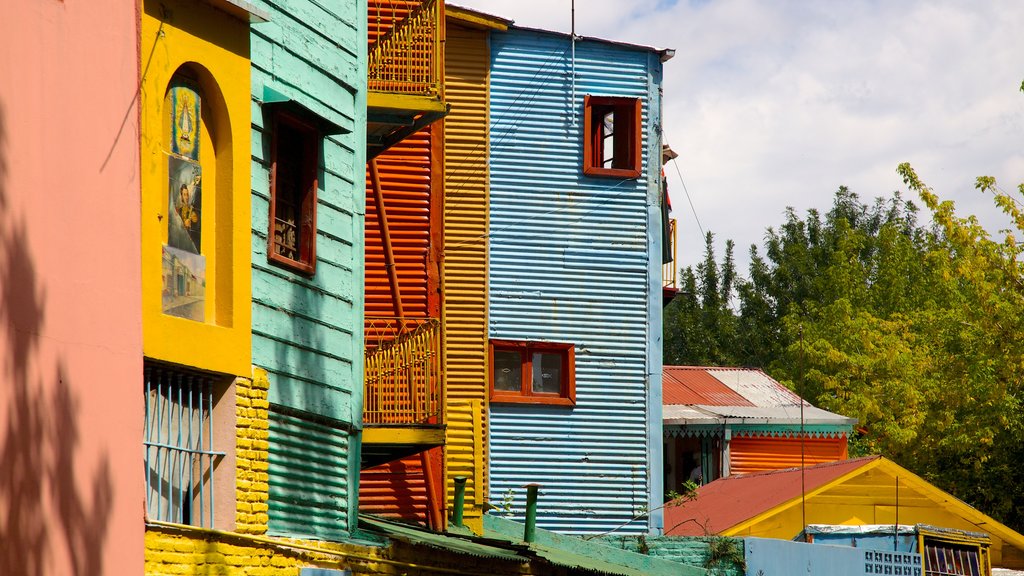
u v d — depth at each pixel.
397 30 28.52
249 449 20.55
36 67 16.45
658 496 38.22
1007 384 53.84
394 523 27.36
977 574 36.28
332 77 24.02
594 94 39.03
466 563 25.03
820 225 89.31
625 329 38.56
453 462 30.12
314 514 22.64
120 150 17.86
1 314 15.55
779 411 53.16
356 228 24.48
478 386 36.88
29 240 16.12
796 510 39.91
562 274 38.25
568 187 38.56
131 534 17.47
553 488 37.66
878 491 41.06
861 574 33.84
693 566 31.44
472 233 37.62
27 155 16.20
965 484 57.09
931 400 59.53
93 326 17.11
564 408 38.03
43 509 16.03
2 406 15.48
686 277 88.31
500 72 38.50
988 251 52.38
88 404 16.91
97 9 17.58
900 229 90.75
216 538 19.25
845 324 68.31
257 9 20.84
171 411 19.58
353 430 23.91
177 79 19.98
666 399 53.69
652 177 39.28
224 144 20.69
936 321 64.88
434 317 29.03
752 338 83.44
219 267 20.50
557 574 27.36
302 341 22.55
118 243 17.69
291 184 22.97
